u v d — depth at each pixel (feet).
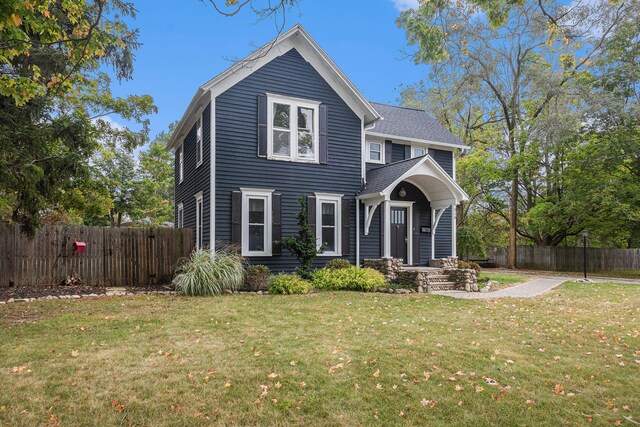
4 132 26.96
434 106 90.94
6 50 20.48
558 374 15.24
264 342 18.54
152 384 13.48
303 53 43.32
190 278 32.50
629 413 12.14
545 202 75.15
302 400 12.51
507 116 80.43
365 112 46.62
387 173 45.57
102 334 19.42
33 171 25.09
